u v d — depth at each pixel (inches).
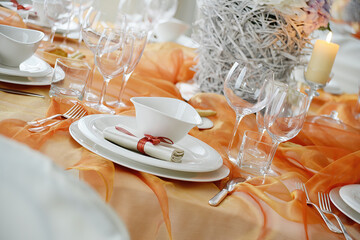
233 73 50.3
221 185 45.4
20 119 45.1
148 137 44.4
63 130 45.4
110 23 82.7
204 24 63.7
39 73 53.1
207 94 60.8
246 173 48.1
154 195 41.3
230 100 50.9
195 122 46.1
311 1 58.9
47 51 63.7
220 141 53.5
